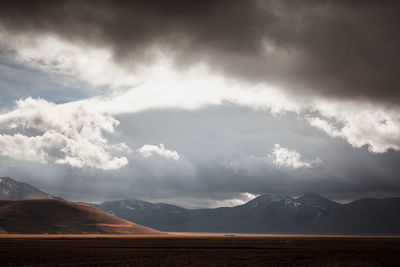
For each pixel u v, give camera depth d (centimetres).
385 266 6128
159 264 6134
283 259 7312
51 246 11700
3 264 6116
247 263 6412
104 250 9906
